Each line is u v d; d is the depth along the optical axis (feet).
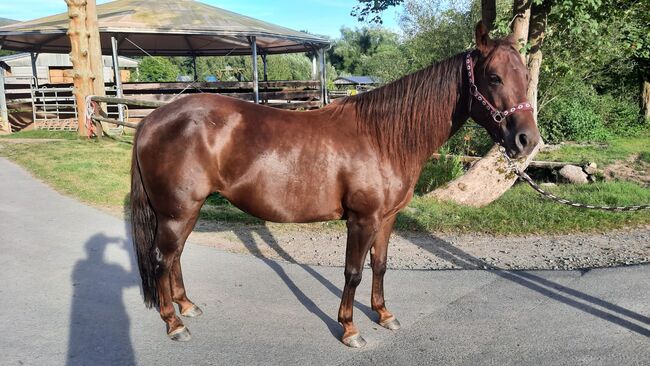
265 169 9.91
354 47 193.36
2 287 12.91
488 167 23.71
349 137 10.10
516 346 10.48
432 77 10.18
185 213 10.24
